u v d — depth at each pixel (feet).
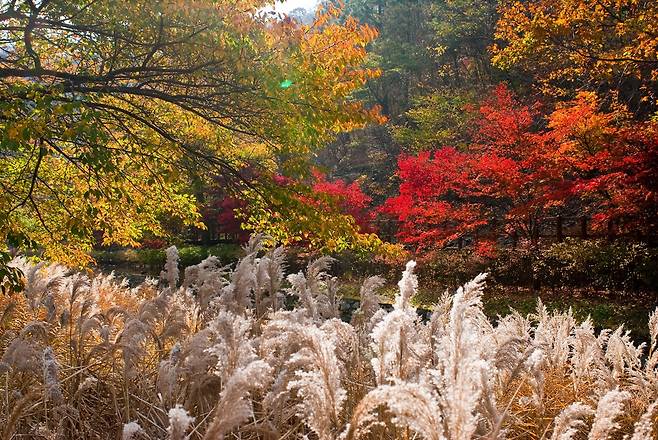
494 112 49.16
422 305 47.03
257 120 27.94
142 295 23.38
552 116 44.42
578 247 48.70
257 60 25.70
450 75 119.55
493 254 51.65
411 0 128.98
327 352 6.22
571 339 13.21
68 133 19.56
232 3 25.13
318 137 28.48
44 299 14.93
